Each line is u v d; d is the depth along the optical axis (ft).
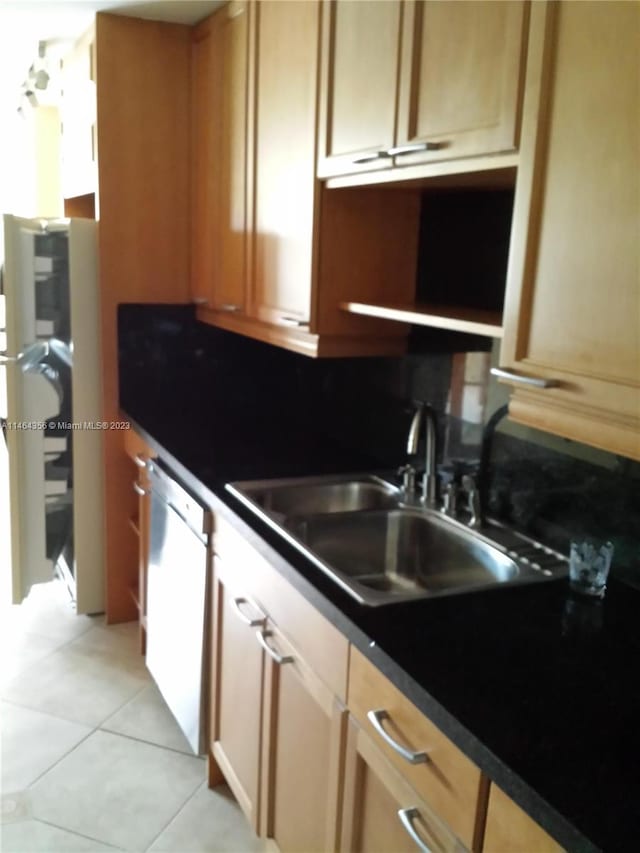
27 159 15.80
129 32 9.46
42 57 11.62
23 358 10.08
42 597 11.82
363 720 4.68
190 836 7.14
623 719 3.76
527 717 3.74
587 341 3.84
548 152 4.02
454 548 6.36
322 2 6.40
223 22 8.63
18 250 9.84
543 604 5.00
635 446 3.69
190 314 10.59
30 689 9.34
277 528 6.06
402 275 7.36
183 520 7.80
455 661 4.24
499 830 3.54
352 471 8.02
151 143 9.85
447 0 4.93
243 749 6.77
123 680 9.63
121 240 9.97
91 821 7.27
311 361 10.03
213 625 7.28
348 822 4.96
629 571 5.25
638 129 3.48
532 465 6.08
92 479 10.64
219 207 9.11
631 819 3.08
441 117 5.06
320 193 6.84
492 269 6.44
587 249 3.80
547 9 3.92
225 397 10.87
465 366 6.85
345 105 6.22
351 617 4.69
